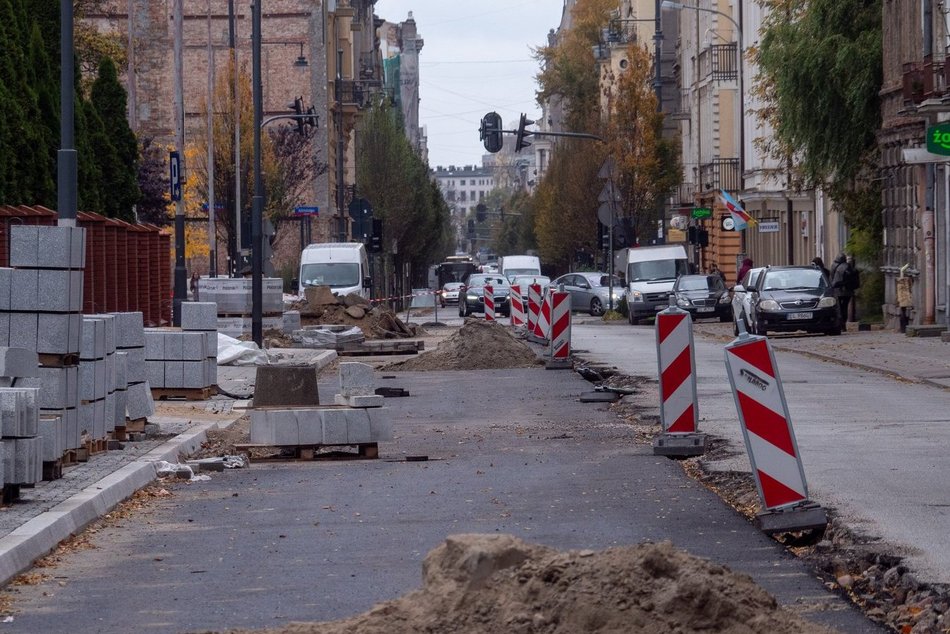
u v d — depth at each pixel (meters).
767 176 109.44
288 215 143.38
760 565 18.53
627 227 127.56
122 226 72.25
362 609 16.56
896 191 82.81
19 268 27.53
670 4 128.38
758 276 83.06
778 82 87.94
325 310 92.38
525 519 22.67
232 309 82.25
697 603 12.84
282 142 145.88
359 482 27.77
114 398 31.31
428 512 23.73
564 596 12.86
